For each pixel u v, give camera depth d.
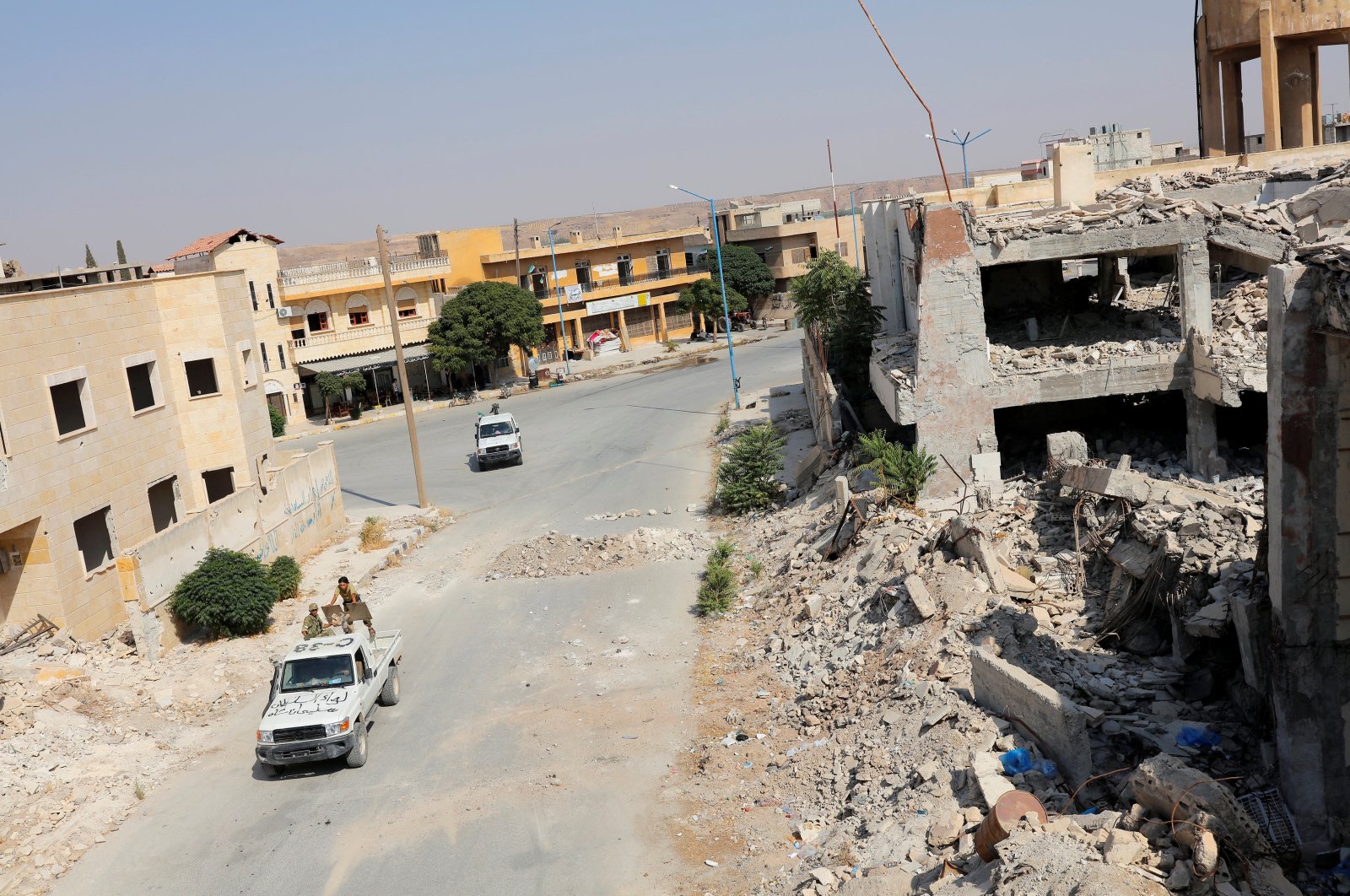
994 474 25.48
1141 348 25.06
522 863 14.92
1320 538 11.30
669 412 52.66
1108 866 9.91
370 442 53.31
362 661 19.66
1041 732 13.47
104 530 26.56
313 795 17.64
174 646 24.33
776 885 13.22
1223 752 12.93
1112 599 17.55
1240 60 41.88
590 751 18.27
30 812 16.97
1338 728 11.56
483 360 64.81
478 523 35.50
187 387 30.05
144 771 18.80
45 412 23.89
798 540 27.19
